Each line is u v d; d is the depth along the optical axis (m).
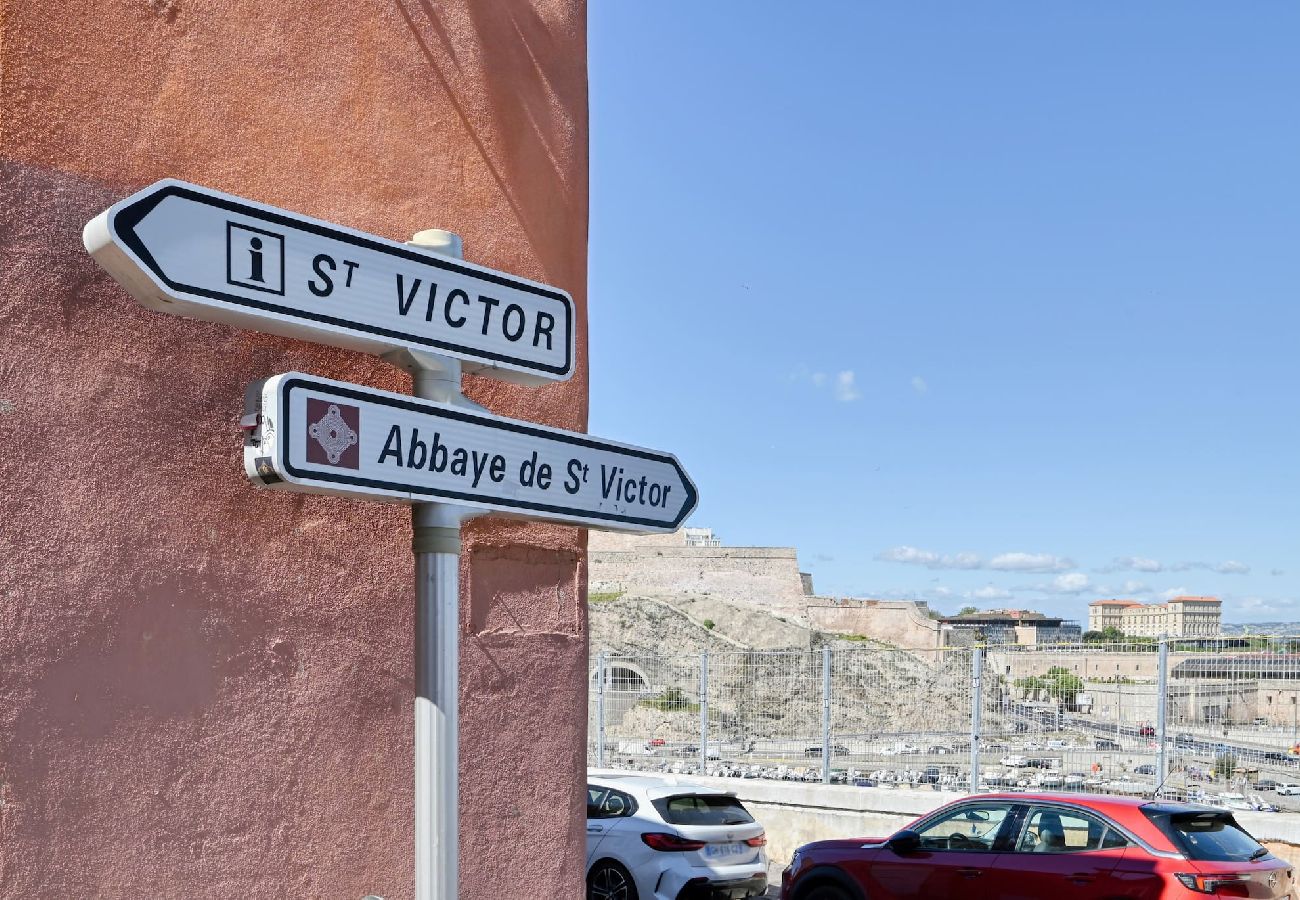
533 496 4.11
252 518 4.08
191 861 3.78
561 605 5.20
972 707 15.06
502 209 5.12
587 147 5.62
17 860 3.36
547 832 4.99
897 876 10.29
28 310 3.55
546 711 5.05
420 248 3.93
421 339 3.89
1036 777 14.49
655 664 20.38
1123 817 9.12
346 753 4.28
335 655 4.29
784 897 11.27
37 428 3.54
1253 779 12.79
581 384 5.48
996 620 145.75
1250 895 8.48
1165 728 13.48
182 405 3.91
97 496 3.66
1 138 3.54
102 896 3.54
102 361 3.71
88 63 3.78
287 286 3.54
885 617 92.31
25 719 3.42
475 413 3.94
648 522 4.58
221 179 4.12
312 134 4.43
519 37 5.30
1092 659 14.38
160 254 3.25
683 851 11.25
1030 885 9.30
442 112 4.92
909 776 15.85
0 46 3.57
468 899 4.64
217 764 3.88
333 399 3.53
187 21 4.07
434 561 3.82
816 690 17.69
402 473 3.69
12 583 3.43
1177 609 133.75
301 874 4.09
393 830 4.40
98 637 3.61
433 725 3.75
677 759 18.86
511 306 4.21
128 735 3.65
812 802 15.47
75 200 3.70
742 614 84.81
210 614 3.92
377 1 4.71
